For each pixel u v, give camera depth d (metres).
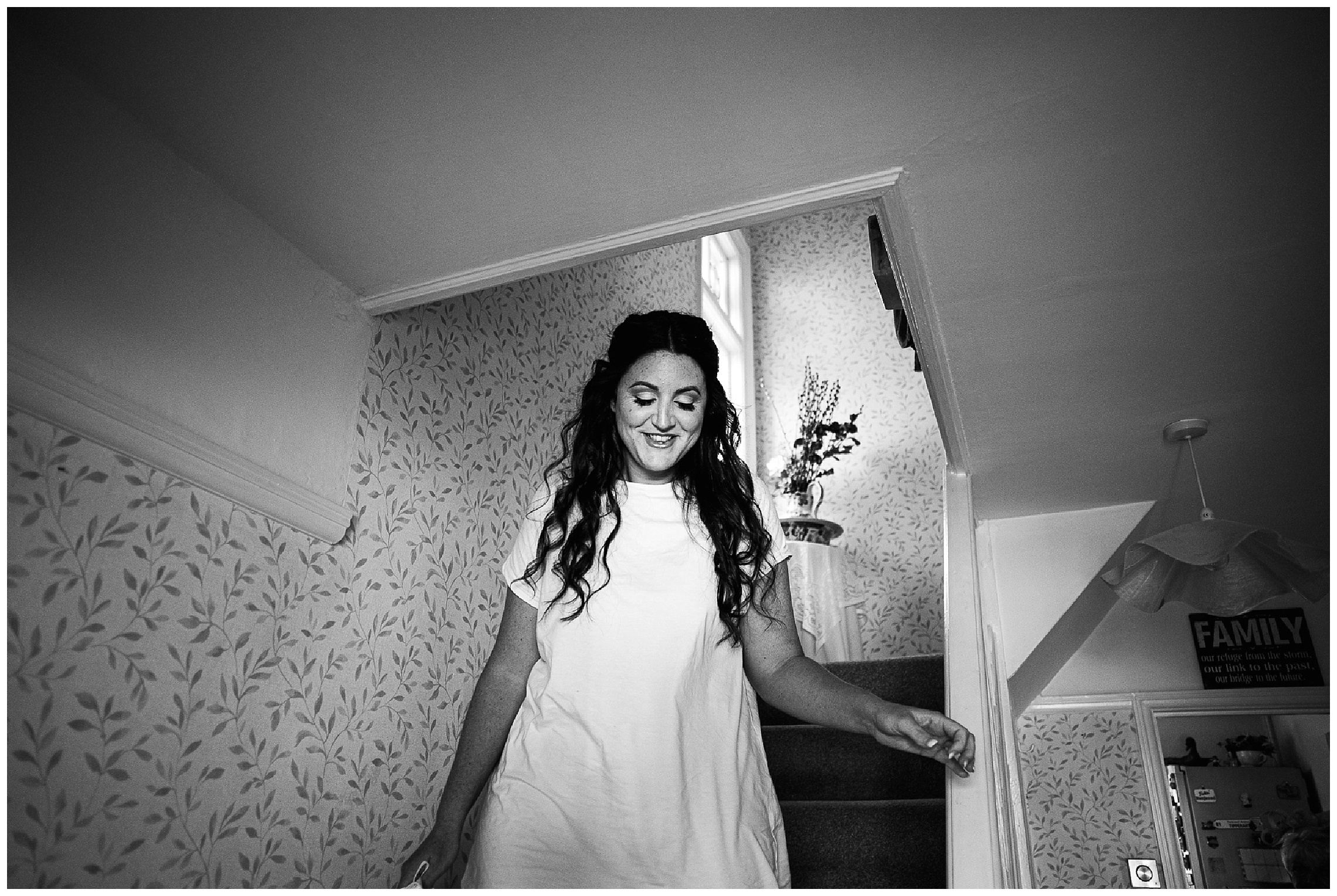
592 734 1.31
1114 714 3.55
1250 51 1.29
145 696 1.35
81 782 1.24
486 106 1.45
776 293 5.17
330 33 1.31
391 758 1.83
